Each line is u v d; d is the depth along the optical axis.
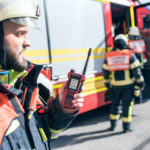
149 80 6.02
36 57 2.96
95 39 4.02
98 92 4.04
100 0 4.14
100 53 4.14
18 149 0.68
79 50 3.67
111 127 3.66
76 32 3.62
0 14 0.69
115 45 3.56
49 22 3.16
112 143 3.17
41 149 0.82
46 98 2.91
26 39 0.76
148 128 3.70
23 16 0.71
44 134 0.87
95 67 4.02
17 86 0.82
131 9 5.16
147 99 5.69
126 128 3.51
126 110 3.49
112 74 3.55
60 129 1.00
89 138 3.39
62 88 0.99
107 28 4.29
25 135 0.73
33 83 0.85
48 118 0.98
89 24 3.89
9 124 0.66
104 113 4.77
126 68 3.40
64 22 3.41
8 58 0.72
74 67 3.57
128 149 2.96
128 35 5.13
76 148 3.05
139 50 5.01
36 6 0.79
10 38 0.71
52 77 3.15
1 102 0.69
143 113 4.54
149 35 5.54
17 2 0.71
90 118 4.43
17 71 0.78
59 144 3.20
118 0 4.68
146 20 5.72
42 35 3.05
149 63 5.56
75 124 4.07
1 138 0.63
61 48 3.34
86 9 3.83
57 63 3.27
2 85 0.68
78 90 0.94
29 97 0.82
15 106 0.72
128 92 3.46
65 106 0.94
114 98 3.62
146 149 2.94
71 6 3.55
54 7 3.25
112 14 5.46
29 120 0.77
